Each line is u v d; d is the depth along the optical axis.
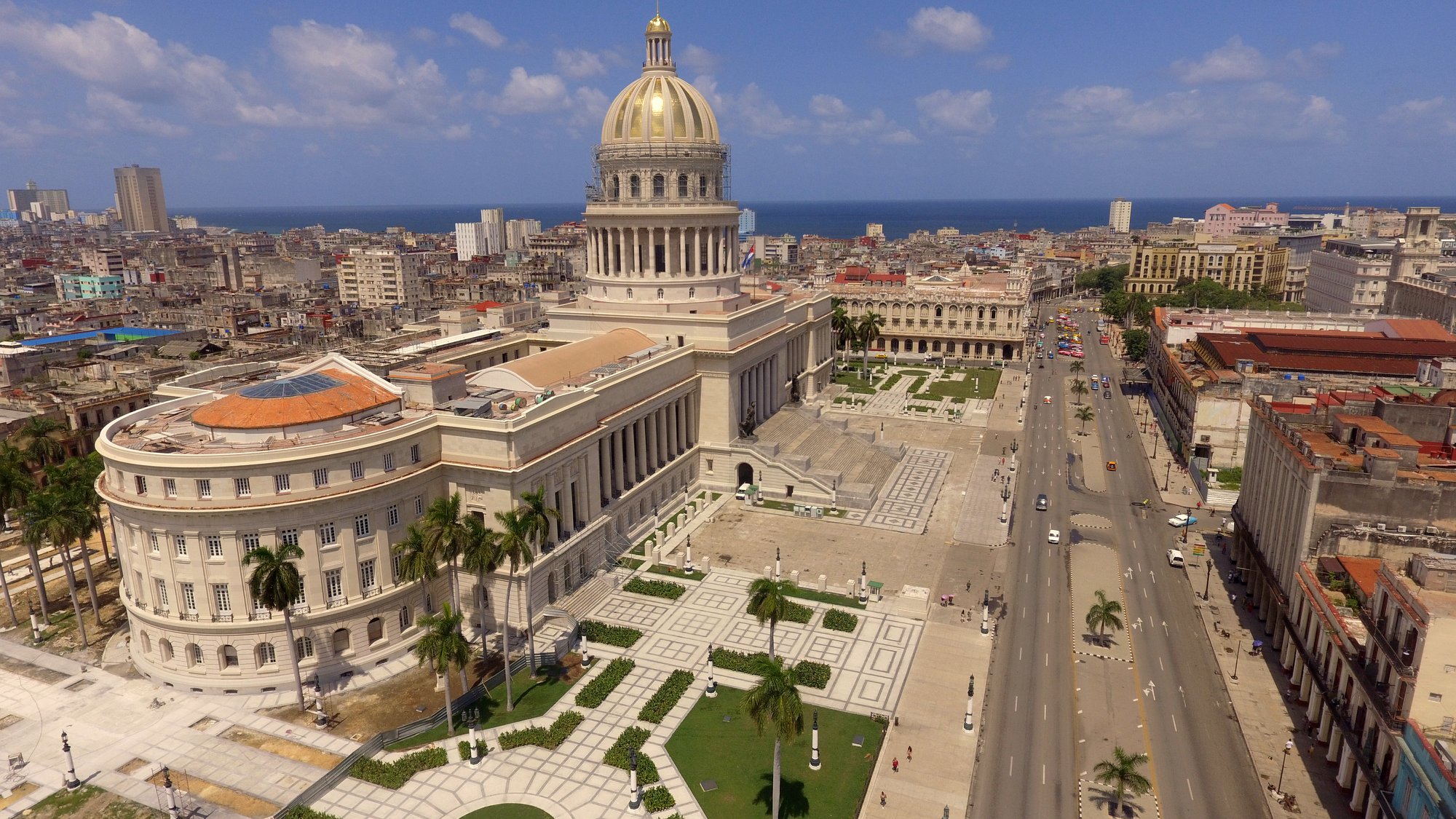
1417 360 159.25
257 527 78.88
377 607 86.12
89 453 145.25
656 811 66.00
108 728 76.56
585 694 81.00
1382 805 60.97
